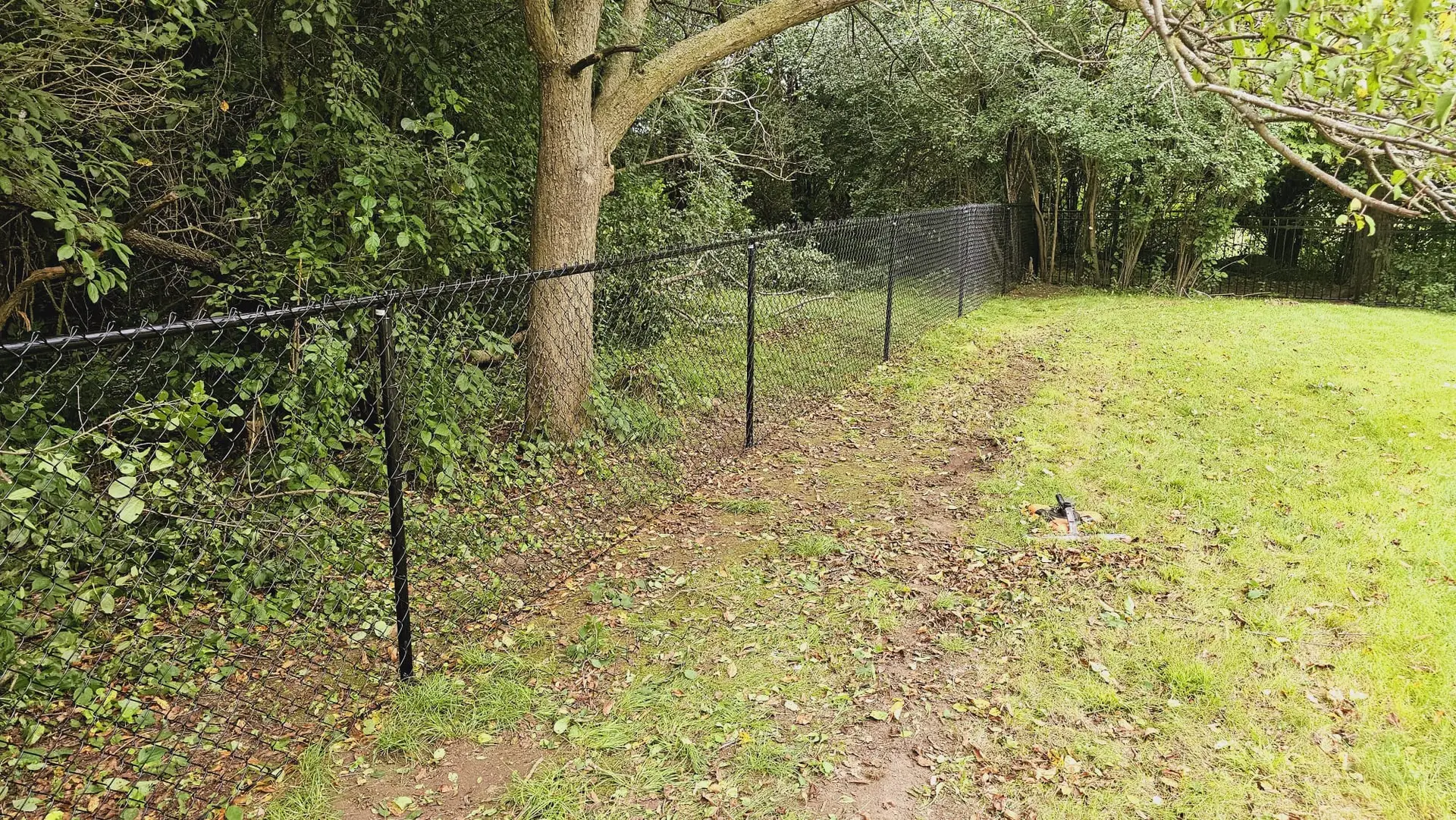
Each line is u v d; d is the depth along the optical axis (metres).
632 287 7.03
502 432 5.16
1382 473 4.99
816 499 4.87
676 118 8.71
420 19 5.00
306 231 4.63
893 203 14.20
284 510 3.73
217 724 2.81
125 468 2.77
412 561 3.86
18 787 2.46
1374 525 4.27
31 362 4.38
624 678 3.09
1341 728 2.75
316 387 4.13
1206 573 3.83
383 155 4.62
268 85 5.09
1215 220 11.59
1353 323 9.48
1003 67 11.91
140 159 4.34
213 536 3.46
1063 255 14.27
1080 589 3.69
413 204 5.03
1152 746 2.70
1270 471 5.05
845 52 13.23
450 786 2.54
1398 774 2.53
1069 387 7.16
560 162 5.11
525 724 2.83
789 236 5.94
